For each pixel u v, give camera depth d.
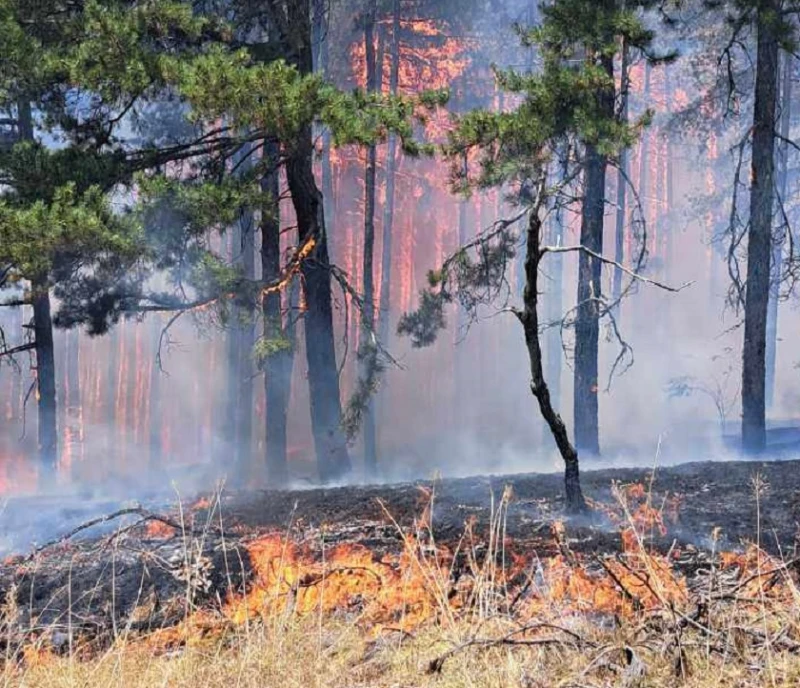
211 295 14.97
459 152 15.63
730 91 19.50
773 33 16.67
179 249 13.88
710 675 3.78
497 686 3.88
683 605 4.56
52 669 4.65
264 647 4.54
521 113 15.05
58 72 13.71
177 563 7.31
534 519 8.47
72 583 7.17
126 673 4.46
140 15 13.99
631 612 4.69
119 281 14.84
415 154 14.35
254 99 12.91
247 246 23.31
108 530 9.69
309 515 9.40
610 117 16.25
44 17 14.40
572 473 8.39
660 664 3.95
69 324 16.06
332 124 13.29
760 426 17.61
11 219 11.96
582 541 7.36
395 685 4.09
